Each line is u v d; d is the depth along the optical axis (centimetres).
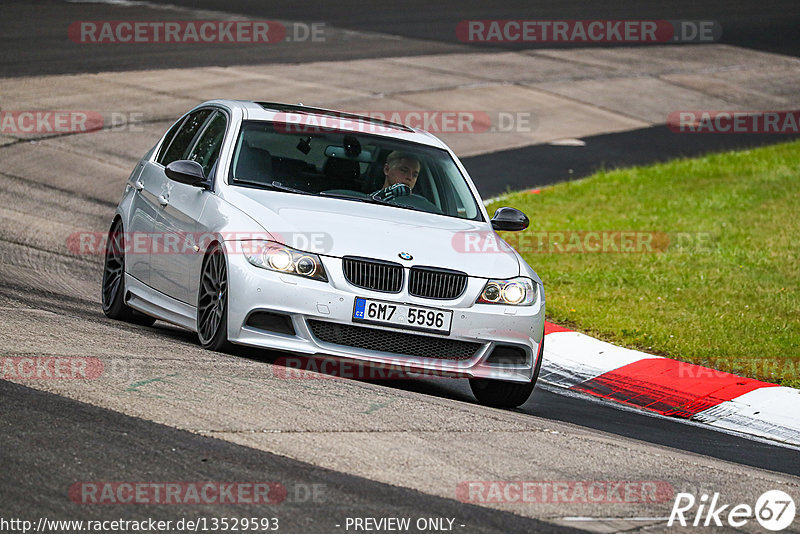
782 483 2112
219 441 1814
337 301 2416
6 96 7000
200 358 2406
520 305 2580
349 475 1734
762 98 10338
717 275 4422
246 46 9950
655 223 5462
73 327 2627
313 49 10125
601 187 6438
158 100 7412
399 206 2780
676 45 12419
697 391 3073
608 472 1972
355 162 2859
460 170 3036
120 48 9175
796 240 5072
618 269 4491
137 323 3134
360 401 2202
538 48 11425
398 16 12675
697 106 9762
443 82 9262
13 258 3794
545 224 5378
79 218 4734
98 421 1847
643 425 2688
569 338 3484
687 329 3647
